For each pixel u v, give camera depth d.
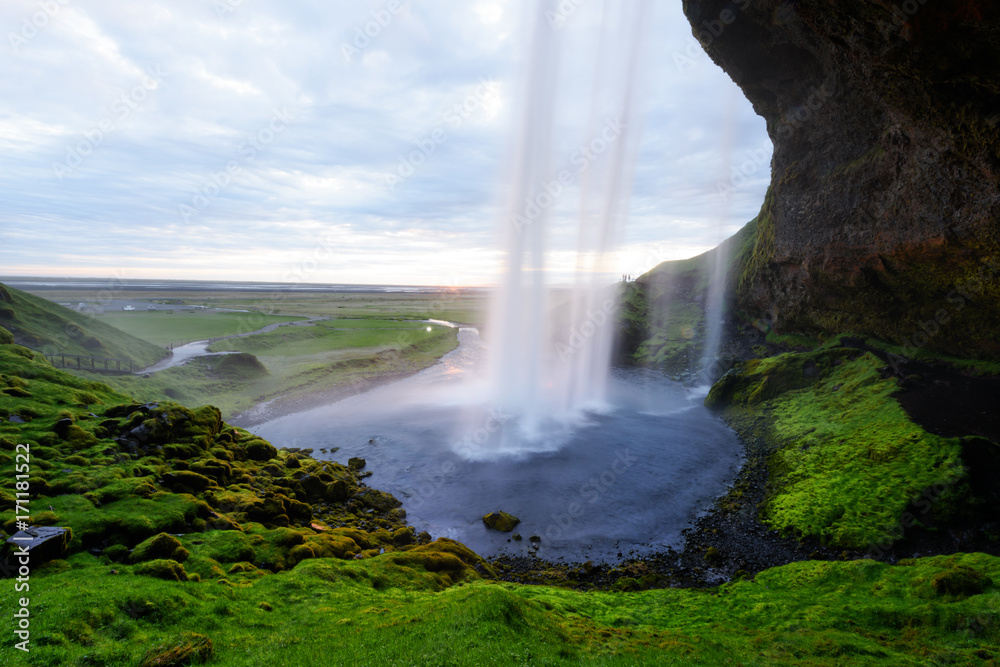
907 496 26.55
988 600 16.81
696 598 20.95
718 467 37.78
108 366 53.91
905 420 33.22
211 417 36.06
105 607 13.29
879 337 51.81
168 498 23.83
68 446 27.62
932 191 38.75
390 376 75.31
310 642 13.18
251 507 26.06
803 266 59.16
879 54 29.19
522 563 25.78
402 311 193.50
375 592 18.97
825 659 14.28
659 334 86.94
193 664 11.46
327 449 43.69
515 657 11.98
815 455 34.66
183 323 105.50
